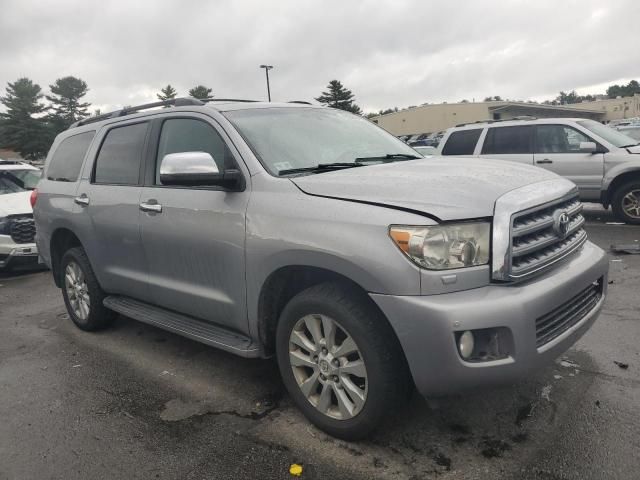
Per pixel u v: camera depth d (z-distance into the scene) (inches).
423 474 105.8
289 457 114.2
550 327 109.1
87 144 194.4
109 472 113.3
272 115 150.1
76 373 165.5
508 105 2132.1
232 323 136.5
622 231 333.7
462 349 99.7
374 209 106.5
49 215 204.4
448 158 152.8
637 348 156.7
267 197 123.8
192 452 118.6
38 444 125.6
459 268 100.9
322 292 114.7
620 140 369.4
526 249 106.2
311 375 123.0
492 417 123.7
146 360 172.7
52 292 272.7
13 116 3179.1
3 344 197.2
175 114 155.9
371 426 111.8
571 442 112.6
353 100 2623.0
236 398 142.3
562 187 123.6
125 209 162.9
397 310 101.2
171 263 149.9
